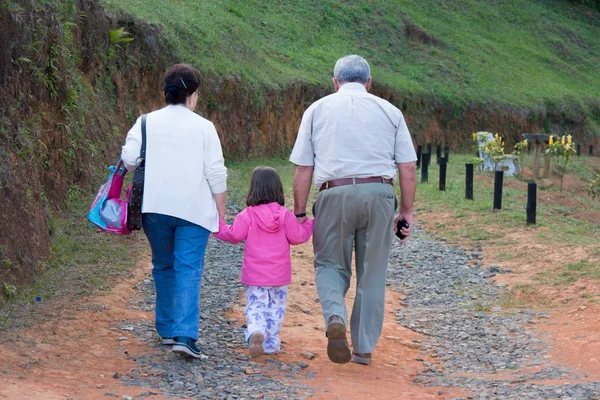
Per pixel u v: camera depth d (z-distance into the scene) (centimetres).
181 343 457
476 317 672
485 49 4184
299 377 456
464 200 1427
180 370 448
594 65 4650
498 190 1299
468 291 790
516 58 4291
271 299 504
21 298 572
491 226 1155
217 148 480
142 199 465
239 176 1775
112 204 474
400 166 482
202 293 705
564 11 5222
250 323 488
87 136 1144
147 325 558
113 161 1285
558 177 2373
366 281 489
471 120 3534
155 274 499
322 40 3422
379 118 473
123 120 1526
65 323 525
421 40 3975
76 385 403
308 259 922
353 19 3788
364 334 491
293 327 605
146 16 1919
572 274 798
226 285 746
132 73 1680
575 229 1130
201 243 476
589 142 4022
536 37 4675
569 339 567
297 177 487
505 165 2181
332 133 470
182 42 2122
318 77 2886
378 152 470
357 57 497
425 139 3319
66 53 1050
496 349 563
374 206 466
